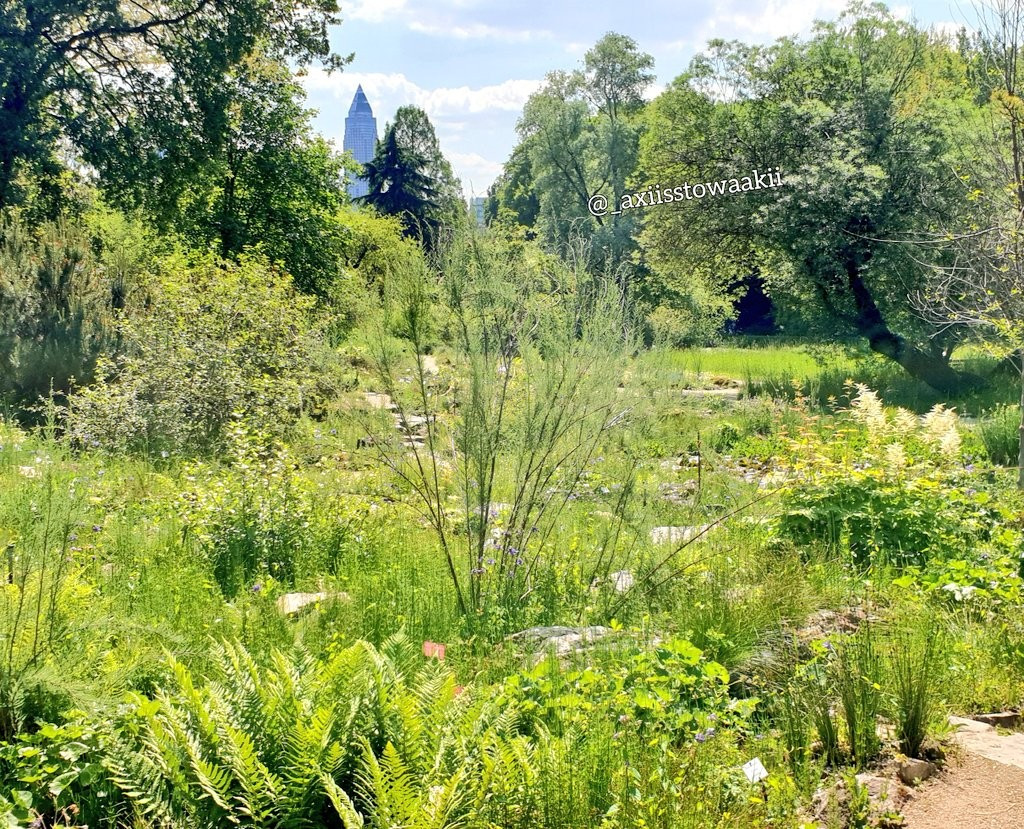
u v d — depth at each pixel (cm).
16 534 479
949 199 2223
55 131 2292
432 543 737
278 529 731
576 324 661
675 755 355
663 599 609
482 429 629
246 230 2923
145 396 1216
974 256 1424
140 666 410
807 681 438
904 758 375
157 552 669
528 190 5631
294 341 1333
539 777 328
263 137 2967
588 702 401
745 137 2627
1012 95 1104
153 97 2441
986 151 1426
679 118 2781
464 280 636
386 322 644
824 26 2809
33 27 2225
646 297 2652
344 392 701
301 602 578
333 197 3150
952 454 994
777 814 334
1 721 362
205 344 1267
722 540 738
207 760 326
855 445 1147
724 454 1262
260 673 414
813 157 2427
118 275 1716
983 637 532
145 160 2377
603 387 652
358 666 362
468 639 520
